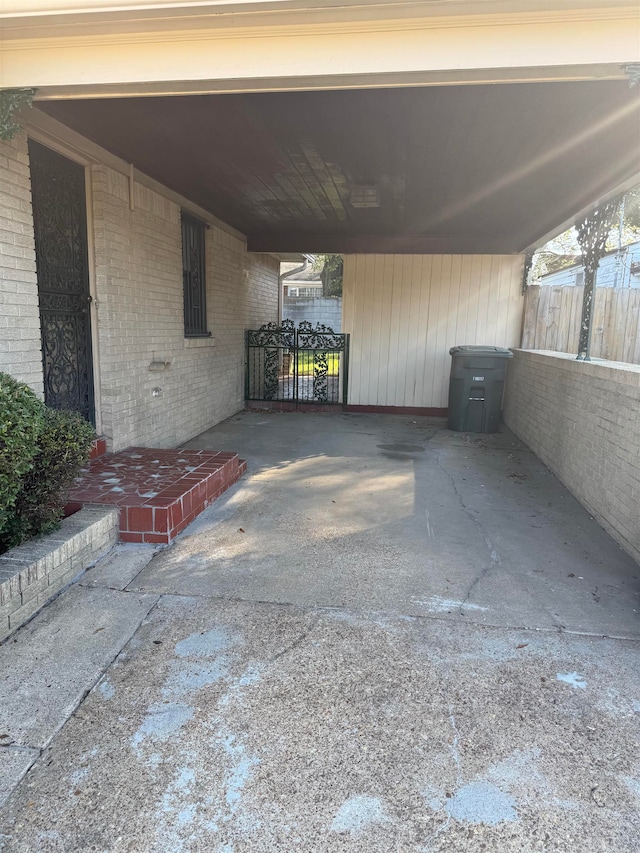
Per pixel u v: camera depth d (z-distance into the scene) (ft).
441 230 29.71
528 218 25.58
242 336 31.86
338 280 67.82
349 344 32.45
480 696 7.83
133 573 11.31
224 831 5.75
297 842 5.64
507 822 5.88
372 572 11.59
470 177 19.02
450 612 10.03
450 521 14.71
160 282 20.38
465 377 26.99
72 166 15.65
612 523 13.70
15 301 12.46
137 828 5.77
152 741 6.93
